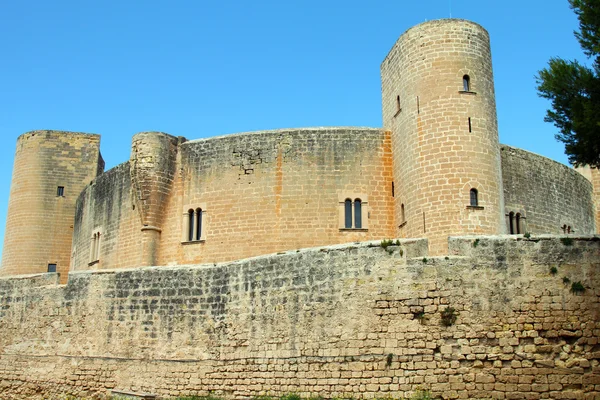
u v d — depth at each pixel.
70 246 58.19
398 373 21.42
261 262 25.05
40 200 58.38
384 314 22.05
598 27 25.62
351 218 37.78
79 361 28.02
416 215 33.94
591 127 24.97
